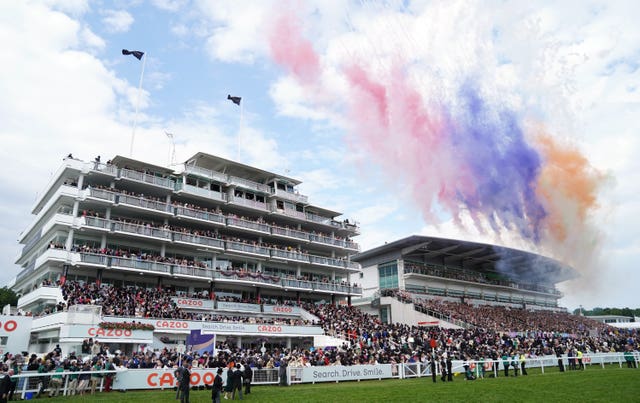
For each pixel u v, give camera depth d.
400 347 51.09
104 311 44.28
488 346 52.59
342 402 23.44
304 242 72.44
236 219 64.31
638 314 155.12
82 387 28.06
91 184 55.47
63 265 48.97
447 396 24.81
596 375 34.56
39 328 44.03
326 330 59.19
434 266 89.69
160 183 58.19
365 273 92.00
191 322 48.94
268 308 61.16
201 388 32.06
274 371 36.28
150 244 57.59
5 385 22.62
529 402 22.00
